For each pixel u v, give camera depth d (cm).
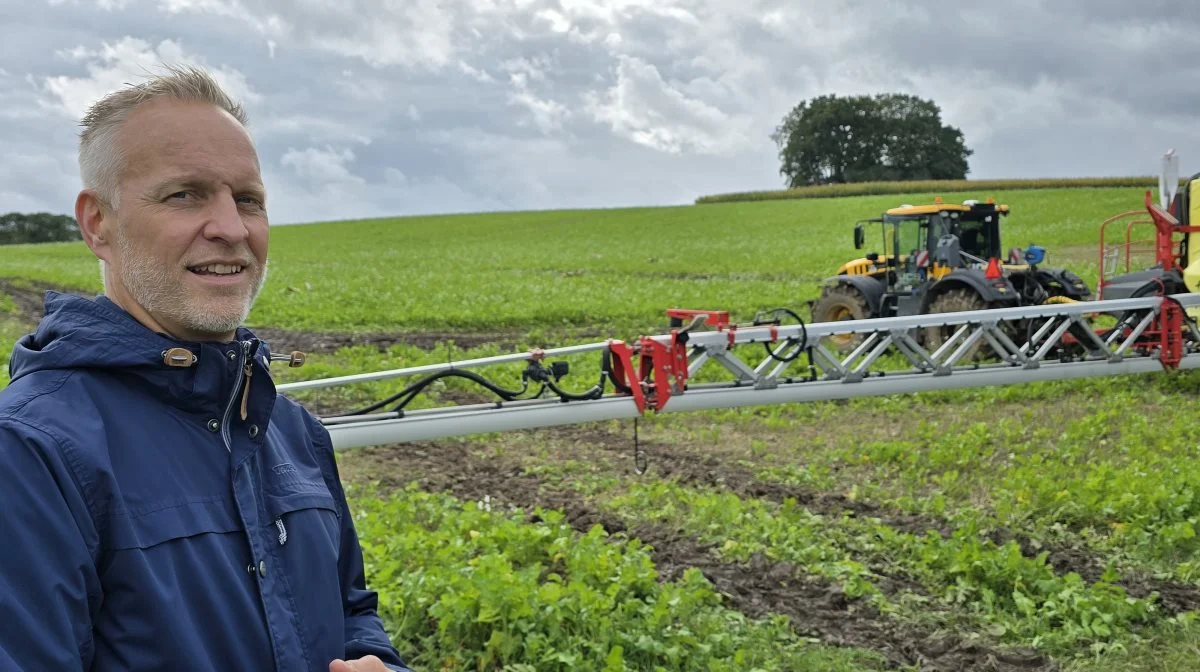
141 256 183
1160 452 912
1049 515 734
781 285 2795
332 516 207
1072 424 1012
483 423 680
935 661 525
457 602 491
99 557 163
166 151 185
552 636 483
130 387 179
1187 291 1271
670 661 484
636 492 841
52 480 159
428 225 6900
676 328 810
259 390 190
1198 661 506
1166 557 662
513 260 4250
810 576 636
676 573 645
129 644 163
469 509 764
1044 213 4747
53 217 10475
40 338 178
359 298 2594
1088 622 555
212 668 170
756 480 896
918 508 790
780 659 512
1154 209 1323
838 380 829
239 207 195
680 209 7031
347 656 210
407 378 1396
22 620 150
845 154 9581
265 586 183
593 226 6200
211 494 181
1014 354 942
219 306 185
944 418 1145
